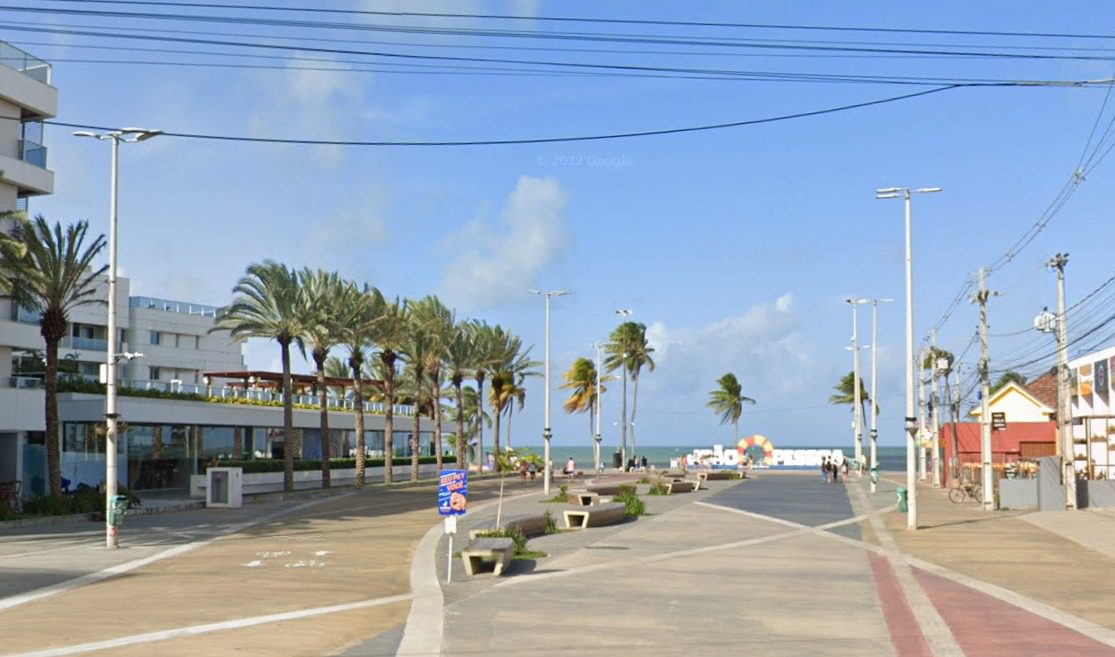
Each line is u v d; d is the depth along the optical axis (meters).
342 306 67.06
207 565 25.27
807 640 15.40
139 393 61.12
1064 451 44.97
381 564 25.19
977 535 33.88
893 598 19.94
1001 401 74.81
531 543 30.44
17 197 51.91
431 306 83.38
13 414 50.62
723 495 57.16
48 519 40.47
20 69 50.97
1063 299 45.53
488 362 94.75
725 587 21.33
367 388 105.44
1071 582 22.47
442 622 16.73
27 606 18.44
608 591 20.58
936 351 80.88
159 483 65.12
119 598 19.45
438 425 84.31
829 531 35.28
